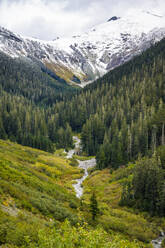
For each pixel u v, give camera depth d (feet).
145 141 221.66
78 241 35.06
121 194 141.28
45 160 213.25
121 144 227.40
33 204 64.59
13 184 72.69
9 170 89.51
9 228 41.37
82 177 203.51
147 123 253.24
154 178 121.49
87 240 35.45
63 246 33.09
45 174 156.46
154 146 200.95
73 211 85.30
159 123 233.96
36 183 94.12
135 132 246.68
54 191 101.19
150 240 85.71
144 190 126.41
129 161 215.92
